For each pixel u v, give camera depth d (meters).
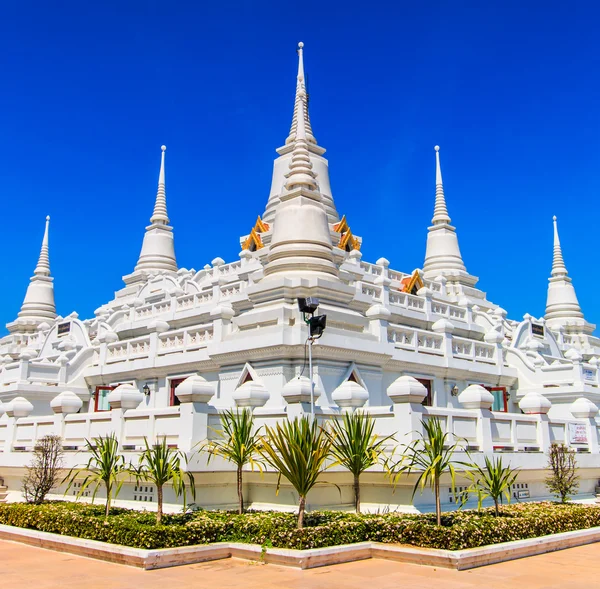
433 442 16.86
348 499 20.16
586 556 16.14
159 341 31.72
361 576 13.47
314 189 33.09
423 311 37.00
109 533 15.95
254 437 18.44
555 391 33.50
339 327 27.44
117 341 35.31
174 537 15.21
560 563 15.21
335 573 13.73
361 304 32.75
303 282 28.00
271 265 30.31
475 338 39.50
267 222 44.12
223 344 27.11
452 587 12.61
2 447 26.55
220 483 19.83
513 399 34.88
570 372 33.59
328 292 28.47
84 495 22.56
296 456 15.80
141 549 14.67
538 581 13.24
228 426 18.98
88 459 21.81
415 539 15.45
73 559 15.52
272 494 19.95
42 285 60.31
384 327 28.16
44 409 33.88
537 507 20.09
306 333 25.03
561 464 22.36
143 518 16.83
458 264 54.09
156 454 16.88
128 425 21.47
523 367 35.25
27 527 18.75
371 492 20.09
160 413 20.41
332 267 30.45
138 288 52.75
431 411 19.95
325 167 44.31
